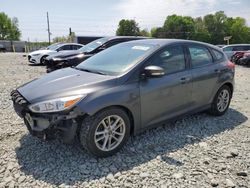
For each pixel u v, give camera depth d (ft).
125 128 11.98
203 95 15.60
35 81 12.92
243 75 40.55
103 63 13.89
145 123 12.83
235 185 9.91
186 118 16.69
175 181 10.05
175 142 13.28
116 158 11.59
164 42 14.38
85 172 10.47
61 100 10.50
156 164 11.19
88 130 10.87
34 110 10.75
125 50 14.43
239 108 19.49
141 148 12.54
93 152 11.23
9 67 44.19
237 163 11.46
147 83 12.53
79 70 13.78
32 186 9.61
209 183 10.00
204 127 15.35
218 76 16.33
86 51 29.30
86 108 10.55
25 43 185.68
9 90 24.14
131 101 11.88
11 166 10.79
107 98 11.05
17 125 14.99
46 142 12.85
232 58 63.10
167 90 13.33
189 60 14.90
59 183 9.80
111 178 10.12
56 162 11.14
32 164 10.98
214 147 12.89
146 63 12.80
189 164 11.25
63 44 53.67
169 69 13.75
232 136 14.26
